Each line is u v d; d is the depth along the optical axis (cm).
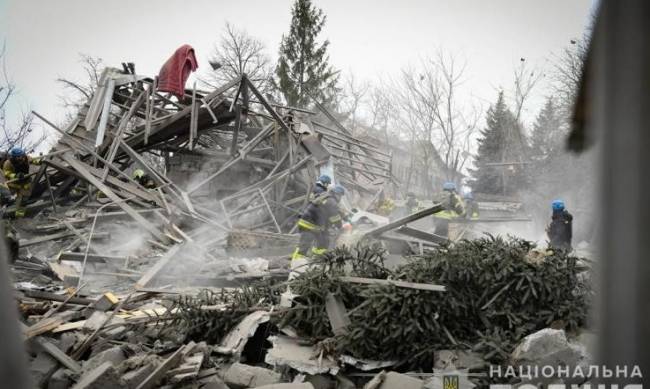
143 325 607
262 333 592
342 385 482
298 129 1577
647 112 151
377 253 607
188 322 590
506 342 477
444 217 1198
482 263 538
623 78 154
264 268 939
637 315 156
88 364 486
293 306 558
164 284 870
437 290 500
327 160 1504
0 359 153
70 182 1578
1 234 160
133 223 1247
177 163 1748
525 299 520
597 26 163
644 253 155
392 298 497
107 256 996
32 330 549
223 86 1527
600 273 166
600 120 161
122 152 1631
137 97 1658
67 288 795
